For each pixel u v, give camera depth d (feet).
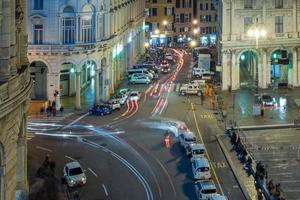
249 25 358.02
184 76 422.00
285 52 365.61
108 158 227.40
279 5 357.82
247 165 218.18
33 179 197.57
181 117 295.89
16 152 140.56
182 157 228.84
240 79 387.34
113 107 307.17
